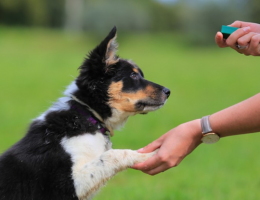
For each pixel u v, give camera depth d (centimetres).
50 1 5331
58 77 2095
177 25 5581
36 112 1243
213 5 4344
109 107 419
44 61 2781
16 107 1320
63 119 386
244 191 613
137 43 4294
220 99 1639
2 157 383
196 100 1605
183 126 336
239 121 312
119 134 1002
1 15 5125
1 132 993
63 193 361
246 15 4188
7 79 1970
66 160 365
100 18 4478
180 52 3956
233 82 2148
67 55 3275
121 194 580
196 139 333
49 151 369
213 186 637
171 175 707
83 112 399
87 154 373
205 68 2795
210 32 4356
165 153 335
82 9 5294
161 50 4028
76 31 4781
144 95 438
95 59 416
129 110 434
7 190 364
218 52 4003
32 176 365
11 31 4400
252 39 317
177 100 1592
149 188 615
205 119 327
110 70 423
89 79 411
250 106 309
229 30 334
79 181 359
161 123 1165
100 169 363
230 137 1030
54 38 4216
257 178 696
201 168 759
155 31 5356
